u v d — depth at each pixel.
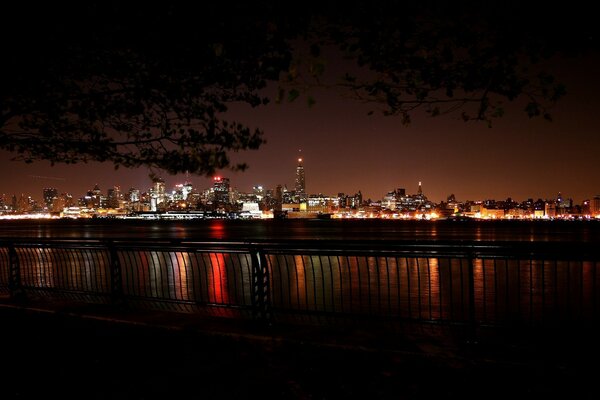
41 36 6.12
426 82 4.89
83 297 13.16
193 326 8.66
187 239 10.16
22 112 7.44
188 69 6.67
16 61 6.28
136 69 7.03
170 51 6.33
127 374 6.79
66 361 7.41
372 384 6.08
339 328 8.33
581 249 7.05
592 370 5.93
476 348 6.96
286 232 116.94
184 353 7.54
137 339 8.34
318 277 22.30
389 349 6.96
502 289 18.80
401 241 8.27
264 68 5.54
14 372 7.00
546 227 186.25
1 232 123.19
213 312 12.68
